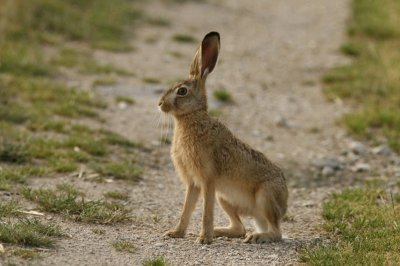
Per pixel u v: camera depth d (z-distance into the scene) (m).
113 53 56.22
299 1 85.00
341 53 62.50
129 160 35.16
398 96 48.97
